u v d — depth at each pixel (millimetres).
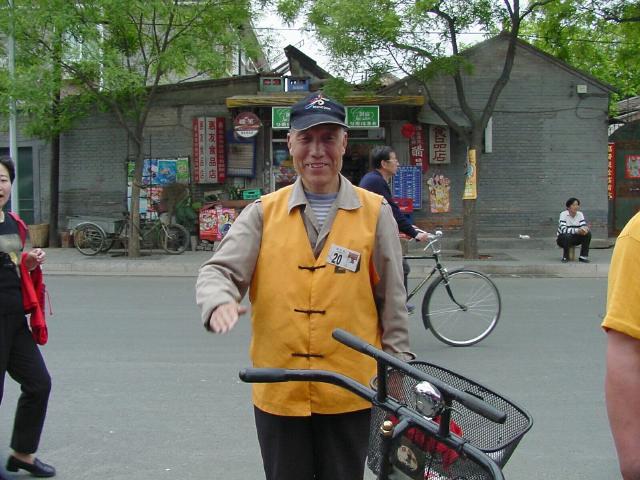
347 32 12398
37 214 17125
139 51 14555
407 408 2135
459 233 16109
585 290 11094
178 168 16344
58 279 12492
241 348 7246
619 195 17312
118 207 16578
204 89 16125
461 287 7449
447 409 1988
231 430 4969
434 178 16047
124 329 8117
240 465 4383
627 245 1900
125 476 4234
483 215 16078
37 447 4254
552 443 4719
